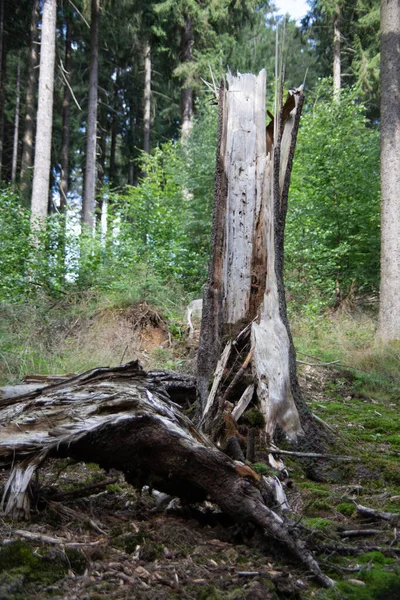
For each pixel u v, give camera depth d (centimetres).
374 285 1180
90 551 212
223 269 396
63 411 267
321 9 1973
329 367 722
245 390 361
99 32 2072
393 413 572
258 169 405
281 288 405
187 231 1077
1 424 261
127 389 286
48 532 228
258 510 236
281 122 422
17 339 632
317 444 375
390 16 964
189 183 1090
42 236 912
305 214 1084
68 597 178
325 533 253
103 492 295
